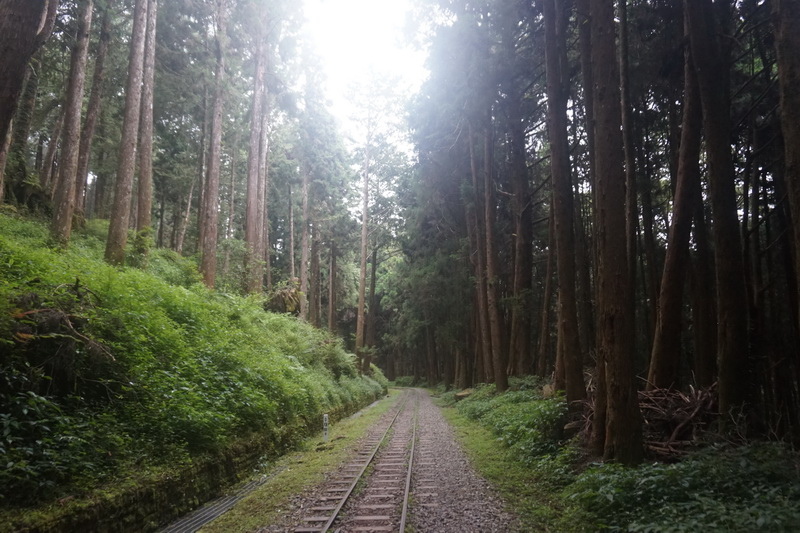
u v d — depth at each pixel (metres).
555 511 6.96
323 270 48.66
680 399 9.50
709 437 8.01
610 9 8.50
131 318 8.75
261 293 21.44
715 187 8.88
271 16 22.58
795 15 6.25
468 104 19.56
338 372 23.92
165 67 22.84
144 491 6.05
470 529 6.31
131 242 16.45
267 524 6.50
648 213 16.47
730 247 8.66
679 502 5.88
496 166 24.55
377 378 40.84
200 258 22.33
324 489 8.34
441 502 7.56
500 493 8.02
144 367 7.97
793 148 6.18
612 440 7.93
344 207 38.53
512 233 23.52
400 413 22.61
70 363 6.57
